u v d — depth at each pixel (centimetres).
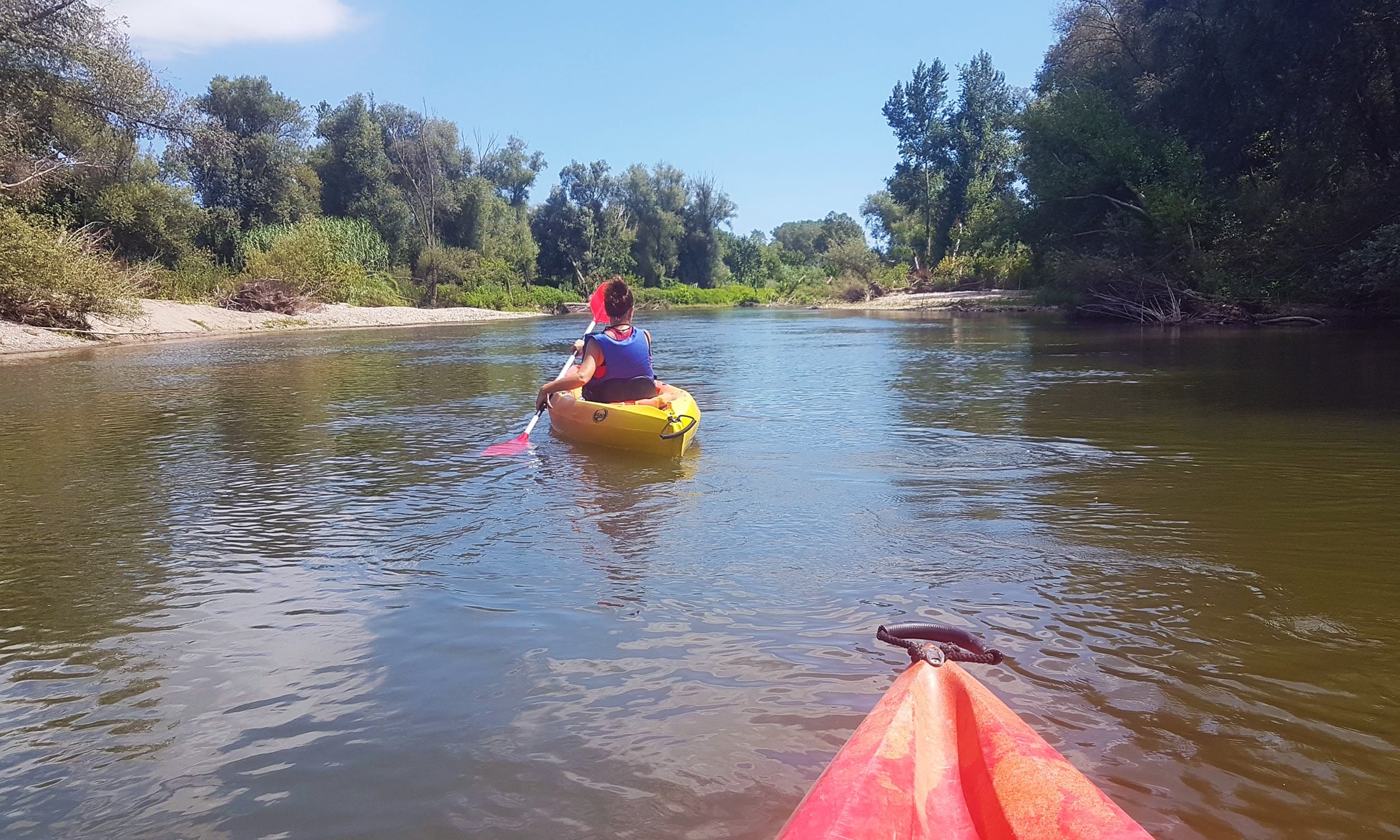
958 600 321
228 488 519
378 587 347
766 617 309
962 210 4962
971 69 4997
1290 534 390
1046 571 350
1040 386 913
